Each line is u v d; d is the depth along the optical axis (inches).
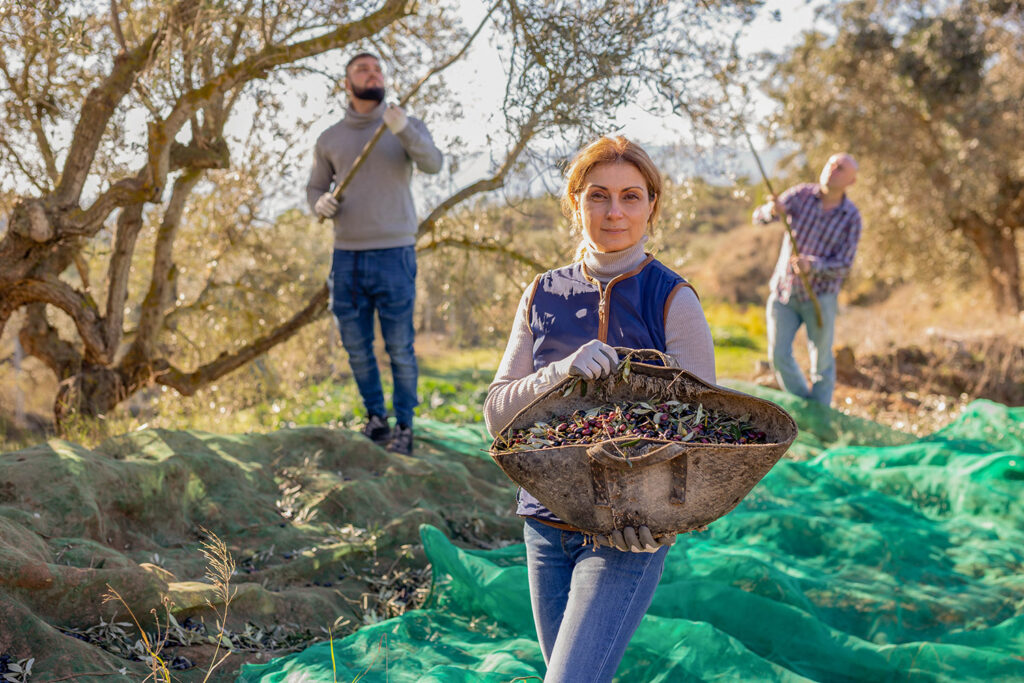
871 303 942.4
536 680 106.4
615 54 155.1
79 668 98.7
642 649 117.3
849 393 376.5
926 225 712.4
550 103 150.6
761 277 977.5
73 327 308.8
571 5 151.4
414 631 127.6
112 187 200.8
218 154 223.1
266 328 310.5
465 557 137.6
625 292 81.0
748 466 71.4
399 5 186.2
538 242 263.9
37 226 197.8
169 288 268.8
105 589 112.6
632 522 74.1
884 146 689.0
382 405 214.1
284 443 192.4
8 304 229.8
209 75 207.6
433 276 286.7
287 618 132.0
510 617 130.0
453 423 288.0
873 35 674.2
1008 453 196.2
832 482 203.5
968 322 593.9
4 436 244.5
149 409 309.0
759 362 394.0
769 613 130.1
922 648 118.0
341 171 200.2
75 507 130.7
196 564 140.1
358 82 193.6
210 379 281.9
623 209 81.3
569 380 77.1
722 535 175.9
